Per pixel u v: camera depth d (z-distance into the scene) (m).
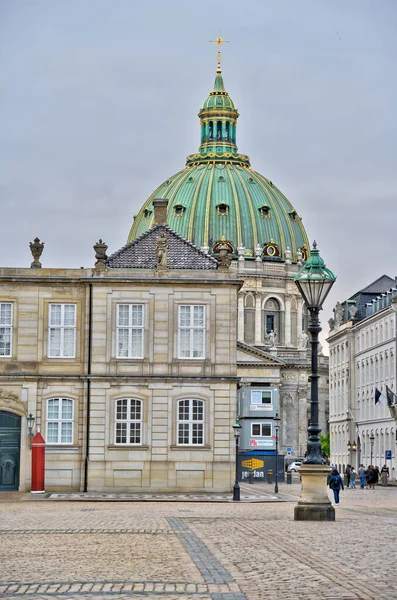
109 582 20.92
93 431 66.25
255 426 142.62
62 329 67.25
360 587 20.00
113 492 65.88
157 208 79.69
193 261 71.00
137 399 66.69
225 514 43.94
